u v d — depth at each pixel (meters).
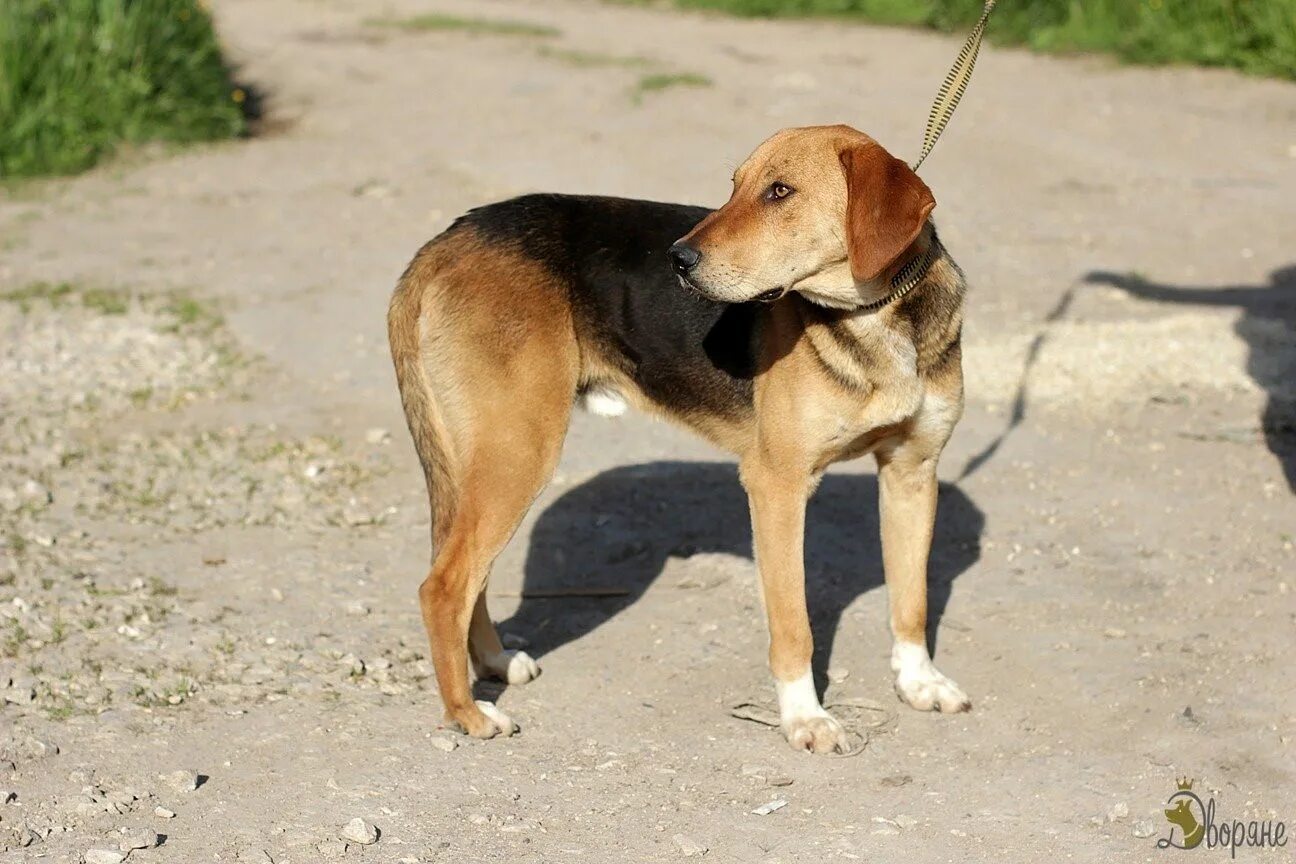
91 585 6.04
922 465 5.04
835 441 4.78
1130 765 4.71
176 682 5.25
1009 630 5.70
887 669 5.43
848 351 4.69
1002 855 4.21
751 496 4.98
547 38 19.97
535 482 5.03
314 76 17.84
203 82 15.51
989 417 7.96
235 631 5.68
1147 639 5.56
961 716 5.08
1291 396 8.01
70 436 7.87
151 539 6.59
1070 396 8.19
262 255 11.34
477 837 4.29
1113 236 11.28
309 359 9.12
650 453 7.65
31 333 9.55
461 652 4.95
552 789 4.60
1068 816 4.43
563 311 5.08
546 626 5.91
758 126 14.55
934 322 4.76
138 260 11.24
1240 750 4.77
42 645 5.49
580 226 5.21
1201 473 7.17
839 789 4.61
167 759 4.72
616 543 6.60
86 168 14.16
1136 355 8.66
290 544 6.57
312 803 4.46
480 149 14.16
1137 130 14.23
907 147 13.80
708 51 18.64
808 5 21.19
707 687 5.33
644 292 5.11
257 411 8.28
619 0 23.12
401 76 17.75
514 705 5.21
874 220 4.43
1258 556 6.25
